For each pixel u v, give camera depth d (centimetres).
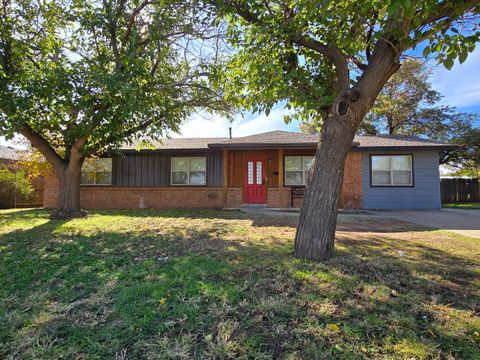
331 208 357
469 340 183
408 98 1883
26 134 741
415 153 1098
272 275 291
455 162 1830
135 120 730
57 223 673
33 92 591
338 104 352
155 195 1204
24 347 174
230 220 741
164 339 181
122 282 277
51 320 205
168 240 471
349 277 287
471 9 285
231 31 437
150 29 624
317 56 423
